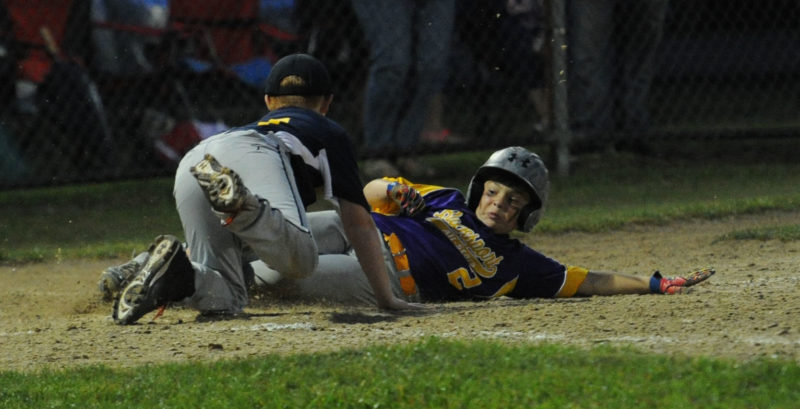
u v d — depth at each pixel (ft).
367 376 33.50
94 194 101.35
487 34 110.93
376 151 100.58
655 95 137.59
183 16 102.22
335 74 110.11
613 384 30.99
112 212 93.76
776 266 61.98
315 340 42.52
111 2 100.83
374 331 44.09
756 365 32.37
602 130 109.09
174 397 33.04
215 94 105.40
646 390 30.37
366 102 100.58
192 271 48.06
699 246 72.49
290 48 106.73
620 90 110.01
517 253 53.67
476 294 53.72
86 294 62.13
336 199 49.55
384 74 98.02
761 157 116.37
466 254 53.42
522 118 119.96
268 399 31.94
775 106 139.74
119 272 56.39
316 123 49.73
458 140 112.27
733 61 140.67
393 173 101.55
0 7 97.25
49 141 100.22
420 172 105.81
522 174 53.16
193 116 103.50
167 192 101.71
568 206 92.07
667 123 130.93
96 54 100.78
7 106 99.66
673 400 29.37
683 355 34.76
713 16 128.36
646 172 107.14
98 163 100.73
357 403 30.91
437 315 47.73
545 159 112.68
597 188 99.86
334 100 110.93
